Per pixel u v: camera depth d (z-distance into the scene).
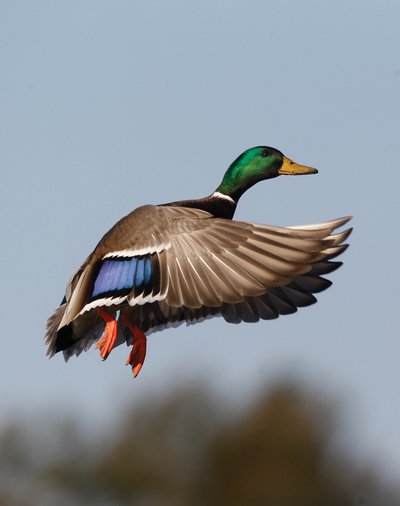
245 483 34.94
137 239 14.44
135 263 14.39
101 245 14.85
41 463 34.59
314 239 13.41
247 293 13.45
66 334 16.00
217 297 13.57
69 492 34.81
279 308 15.45
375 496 35.12
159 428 35.47
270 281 13.40
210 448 35.12
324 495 35.06
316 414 35.25
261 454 35.31
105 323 16.17
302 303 15.28
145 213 14.62
